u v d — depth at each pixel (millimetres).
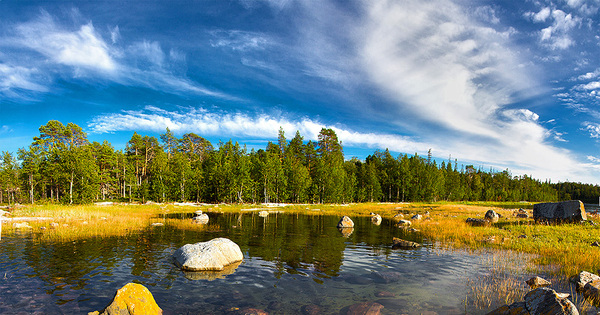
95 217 27859
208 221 28297
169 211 40344
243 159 65688
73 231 19547
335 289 9203
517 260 13086
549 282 9555
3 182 54781
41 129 58562
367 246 16531
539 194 137000
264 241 17766
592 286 8312
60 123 60406
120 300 6859
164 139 86312
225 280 9969
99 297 8195
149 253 13641
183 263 11234
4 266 11086
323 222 29469
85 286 9078
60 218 26781
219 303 7930
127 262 12008
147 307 7047
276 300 8203
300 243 17266
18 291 8523
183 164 64938
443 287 9406
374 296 8562
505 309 6984
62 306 7523
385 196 94438
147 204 53188
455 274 10914
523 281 10023
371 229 24297
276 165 67375
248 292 8836
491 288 9266
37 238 17047
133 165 76500
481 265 12227
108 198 67812
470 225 26000
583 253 13555
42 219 25938
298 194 66562
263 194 67125
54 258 12422
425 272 11172
